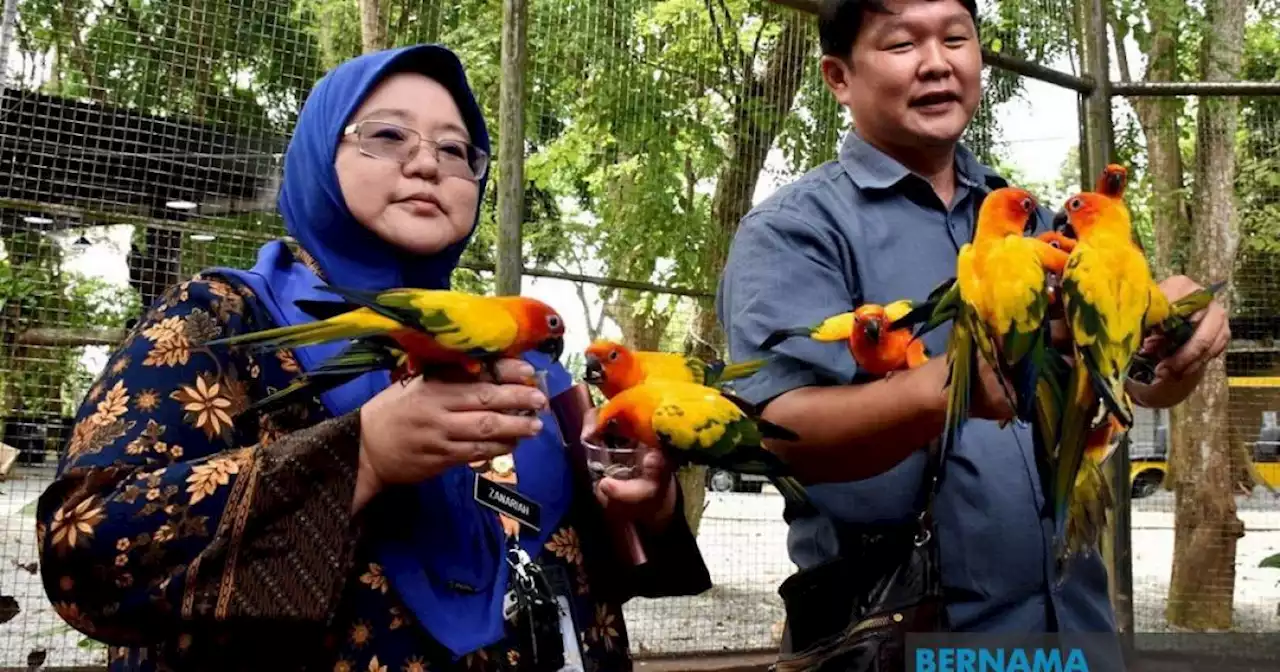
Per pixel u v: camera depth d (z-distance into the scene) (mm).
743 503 6676
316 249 1896
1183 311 1699
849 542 2029
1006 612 2004
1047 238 1606
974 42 2178
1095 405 1550
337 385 1491
